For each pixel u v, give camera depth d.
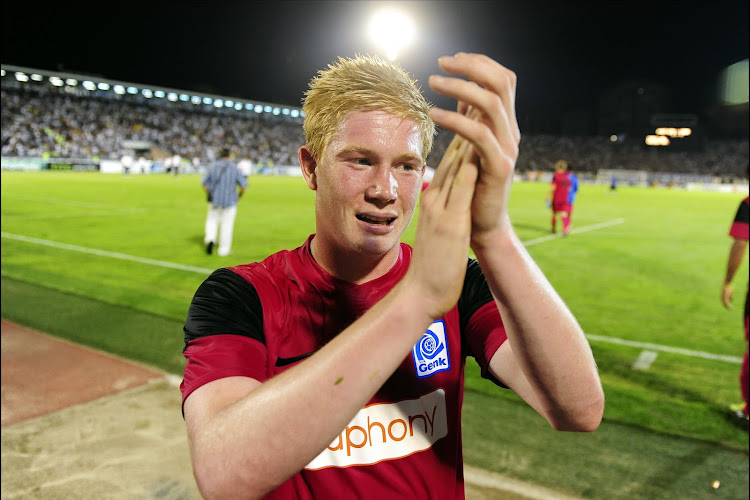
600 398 0.91
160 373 4.65
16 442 3.56
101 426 3.78
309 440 0.70
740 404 4.24
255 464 0.71
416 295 0.69
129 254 9.95
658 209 23.83
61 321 5.99
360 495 1.07
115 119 51.88
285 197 23.95
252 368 0.97
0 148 39.94
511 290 0.78
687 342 5.86
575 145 75.88
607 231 15.34
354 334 0.71
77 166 40.66
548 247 12.20
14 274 8.14
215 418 0.77
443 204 0.67
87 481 3.17
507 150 0.65
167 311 6.43
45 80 49.16
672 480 3.22
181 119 56.91
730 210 23.92
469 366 5.09
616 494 3.07
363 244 0.93
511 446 3.58
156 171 45.50
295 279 1.11
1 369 4.68
